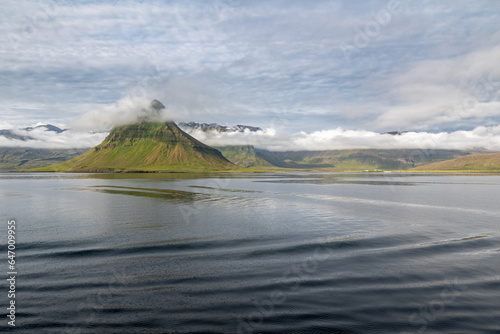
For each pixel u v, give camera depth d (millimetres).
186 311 17781
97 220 46938
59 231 38625
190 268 24781
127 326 16250
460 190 117188
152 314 17438
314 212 57062
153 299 19219
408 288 20969
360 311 17844
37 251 29344
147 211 57219
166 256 28016
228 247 31281
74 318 16938
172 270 24281
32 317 16984
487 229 41125
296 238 35375
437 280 22391
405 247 31531
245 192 105875
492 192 106812
